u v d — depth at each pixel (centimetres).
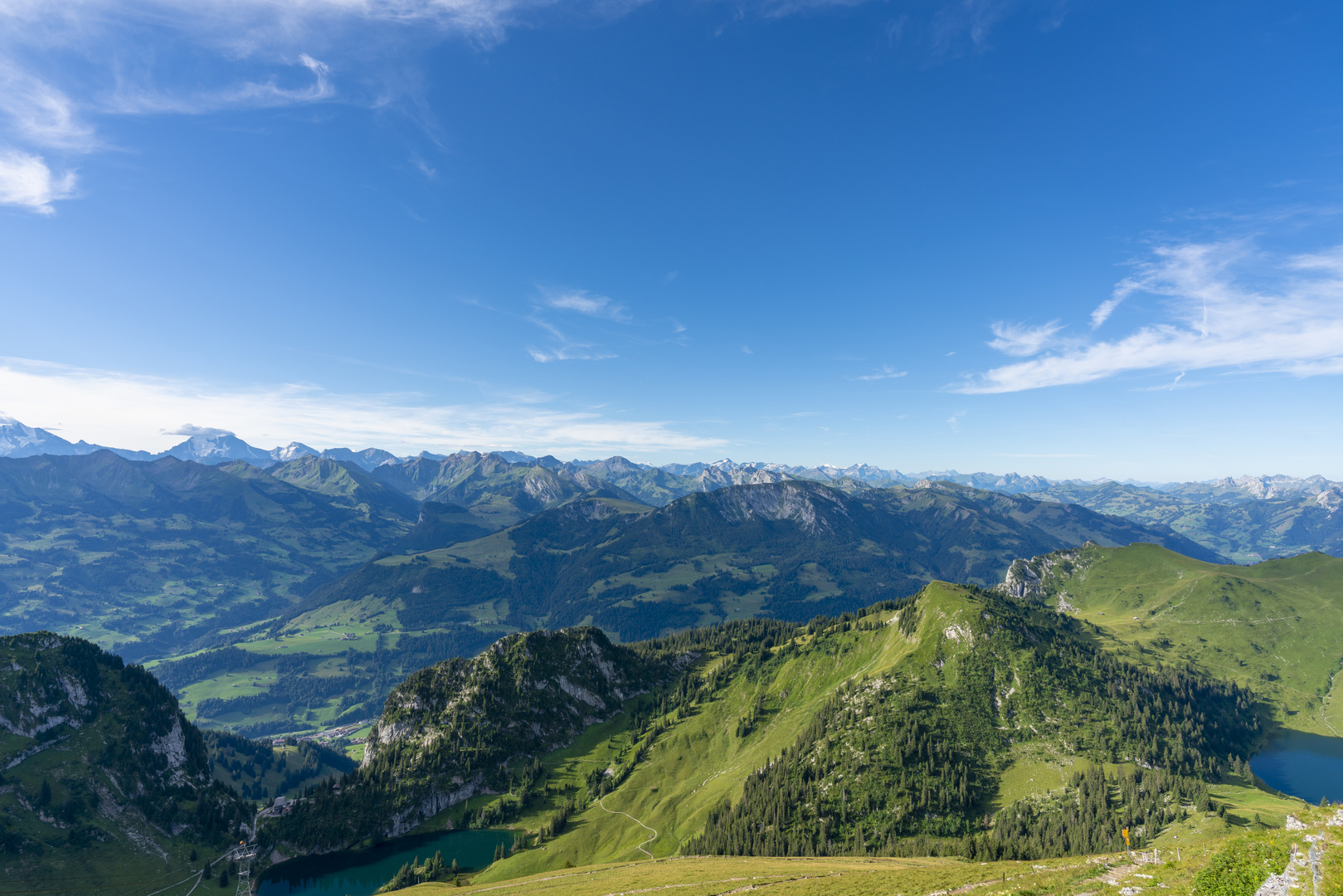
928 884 8250
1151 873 6156
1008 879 7650
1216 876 5138
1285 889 4500
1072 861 8212
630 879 14562
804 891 9594
